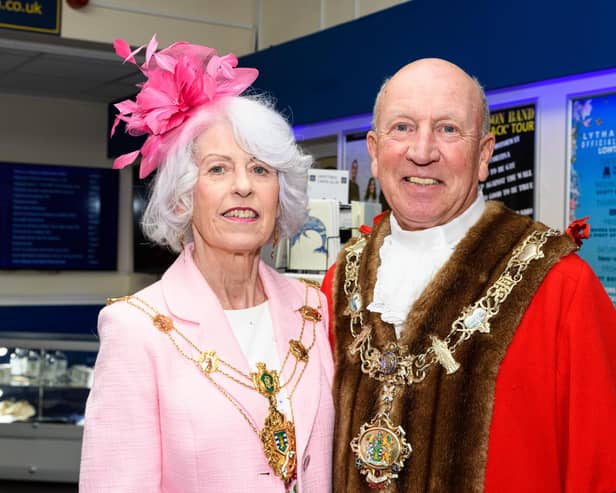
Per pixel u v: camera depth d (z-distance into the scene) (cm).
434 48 398
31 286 795
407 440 148
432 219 157
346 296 169
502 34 363
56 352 402
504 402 143
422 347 151
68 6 562
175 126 146
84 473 141
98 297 821
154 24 597
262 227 149
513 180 392
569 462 140
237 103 148
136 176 815
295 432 147
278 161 148
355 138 488
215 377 145
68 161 799
